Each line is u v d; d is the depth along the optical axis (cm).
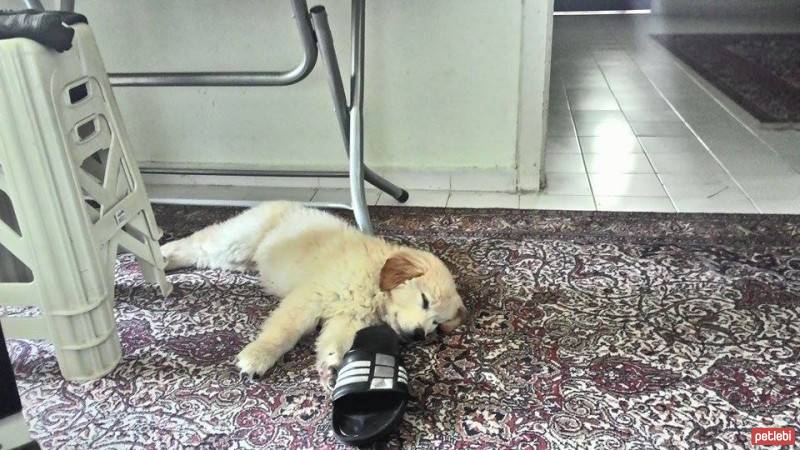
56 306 109
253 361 111
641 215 164
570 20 501
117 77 154
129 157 123
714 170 193
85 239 108
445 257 150
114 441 100
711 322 123
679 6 499
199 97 189
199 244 146
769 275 137
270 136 192
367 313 119
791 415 101
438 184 188
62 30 100
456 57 174
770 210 165
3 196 112
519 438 99
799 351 115
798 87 272
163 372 115
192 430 102
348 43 177
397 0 170
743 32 410
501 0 166
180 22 181
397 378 103
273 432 101
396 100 182
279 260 131
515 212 170
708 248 148
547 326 124
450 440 99
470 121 181
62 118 103
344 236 131
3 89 97
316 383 111
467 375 112
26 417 105
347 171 183
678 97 270
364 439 97
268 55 182
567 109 258
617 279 138
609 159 205
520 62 170
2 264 115
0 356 84
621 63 337
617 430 100
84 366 113
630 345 118
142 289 141
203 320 130
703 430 99
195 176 197
